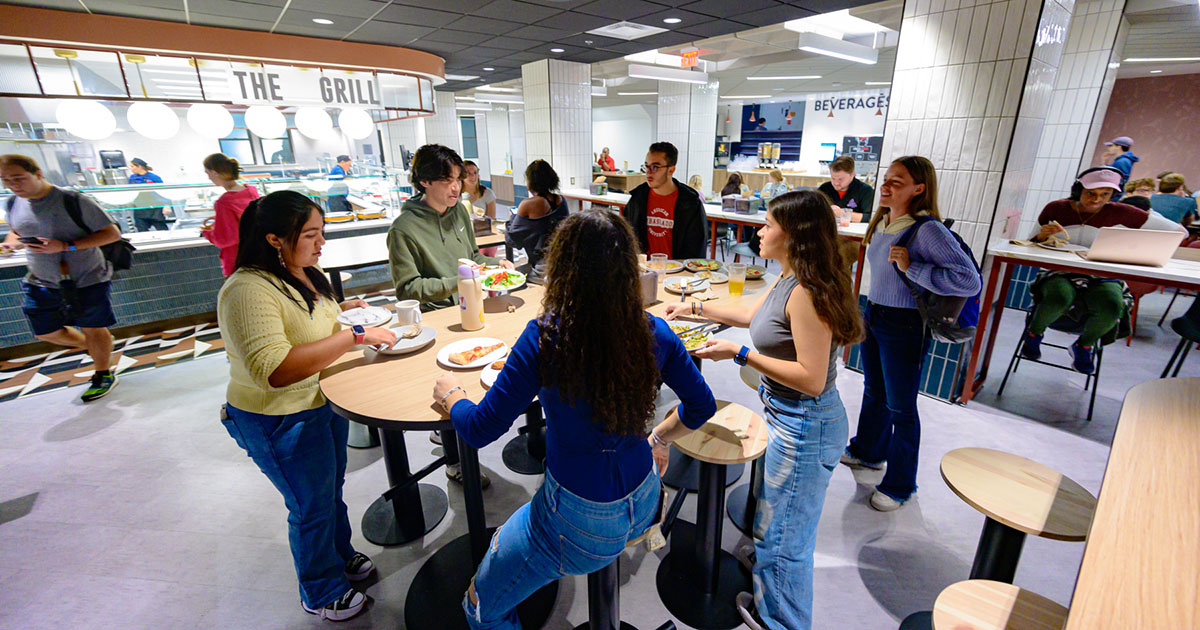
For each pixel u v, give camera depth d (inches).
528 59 253.3
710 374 131.9
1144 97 340.5
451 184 80.1
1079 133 173.5
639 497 39.4
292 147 347.9
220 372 135.9
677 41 209.6
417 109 237.6
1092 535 24.6
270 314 49.1
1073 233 121.5
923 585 68.1
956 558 72.6
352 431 103.9
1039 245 111.8
